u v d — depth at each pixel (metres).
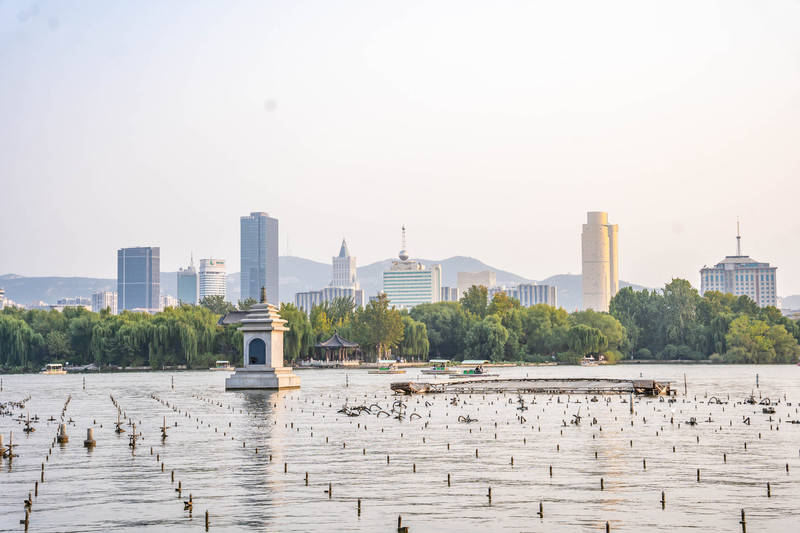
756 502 61.81
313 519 58.16
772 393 165.62
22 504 63.12
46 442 94.25
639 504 61.53
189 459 81.31
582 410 127.88
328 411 127.12
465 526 56.22
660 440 92.56
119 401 150.88
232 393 169.38
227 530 55.88
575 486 67.69
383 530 55.41
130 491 67.06
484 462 78.62
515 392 168.75
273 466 77.25
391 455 82.94
